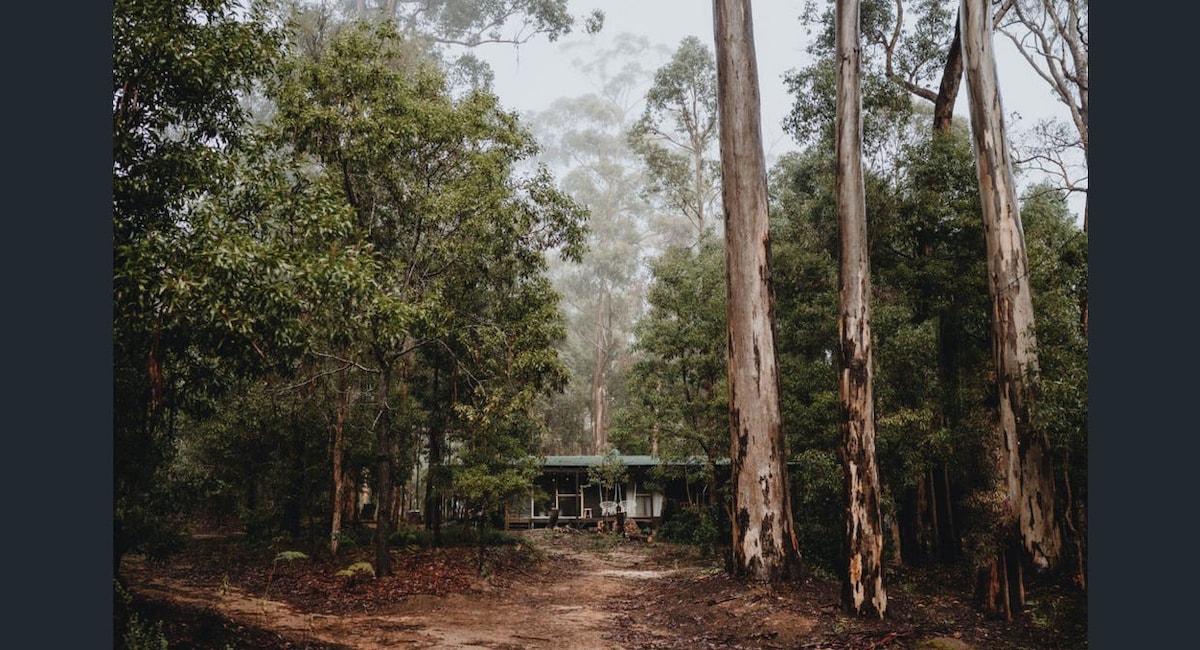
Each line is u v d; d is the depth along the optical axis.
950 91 17.44
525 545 18.94
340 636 8.69
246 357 7.69
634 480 28.12
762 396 12.41
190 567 13.39
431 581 12.85
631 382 19.53
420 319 12.16
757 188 12.72
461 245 13.07
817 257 16.77
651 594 13.05
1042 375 11.53
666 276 18.81
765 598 10.88
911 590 12.21
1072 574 11.35
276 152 12.22
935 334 15.12
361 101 12.65
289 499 16.05
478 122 13.36
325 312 8.63
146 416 7.19
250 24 8.05
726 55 12.93
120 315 6.33
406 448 19.05
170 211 7.30
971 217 15.00
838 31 10.88
